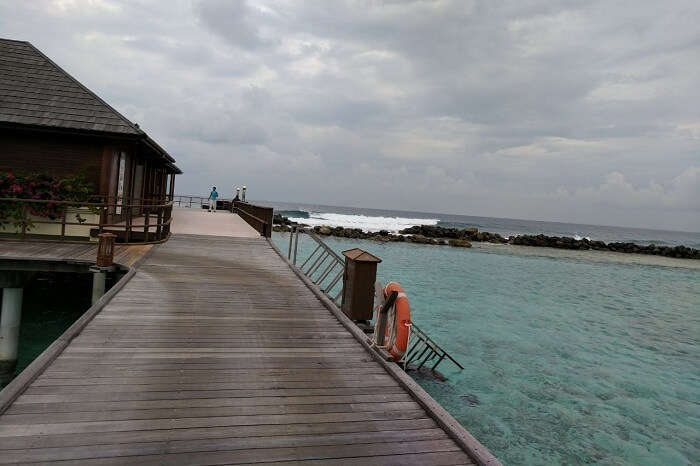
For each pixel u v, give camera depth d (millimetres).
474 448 3312
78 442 3098
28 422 3291
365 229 64438
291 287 8453
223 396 3939
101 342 4980
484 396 8594
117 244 11086
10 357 8352
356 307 6430
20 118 11617
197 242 13227
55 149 12211
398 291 5074
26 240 10570
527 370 10195
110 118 12516
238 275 9133
